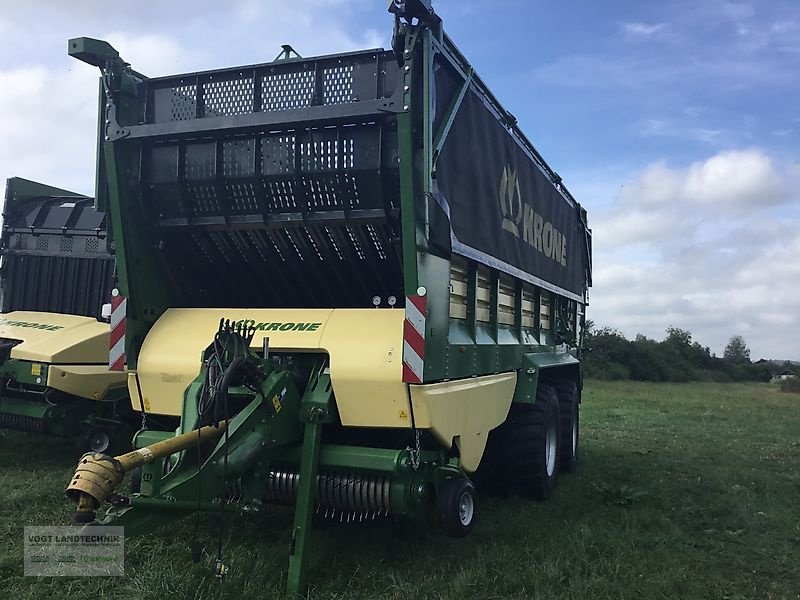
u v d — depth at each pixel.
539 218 6.66
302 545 3.60
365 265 4.57
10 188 7.91
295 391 3.85
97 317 7.43
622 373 43.66
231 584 3.55
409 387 3.68
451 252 4.07
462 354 4.36
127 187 4.42
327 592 3.61
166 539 4.36
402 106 3.66
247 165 4.23
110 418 7.03
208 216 4.46
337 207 4.16
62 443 7.71
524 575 4.06
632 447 9.92
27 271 7.87
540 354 6.61
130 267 4.41
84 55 4.24
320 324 4.13
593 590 3.93
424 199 3.69
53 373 6.41
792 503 6.45
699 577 4.33
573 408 7.78
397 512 3.77
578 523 5.29
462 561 4.24
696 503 6.33
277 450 3.89
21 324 7.07
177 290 4.83
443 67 4.07
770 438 11.35
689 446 10.15
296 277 4.81
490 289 5.19
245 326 3.87
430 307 3.77
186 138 4.33
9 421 6.81
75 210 7.76
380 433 4.11
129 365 4.38
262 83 4.15
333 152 4.04
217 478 3.39
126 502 2.98
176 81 4.38
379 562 4.08
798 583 4.32
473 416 4.47
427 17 3.69
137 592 3.51
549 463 6.37
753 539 5.26
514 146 5.68
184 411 3.77
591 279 10.11
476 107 4.66
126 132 4.30
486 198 4.86
